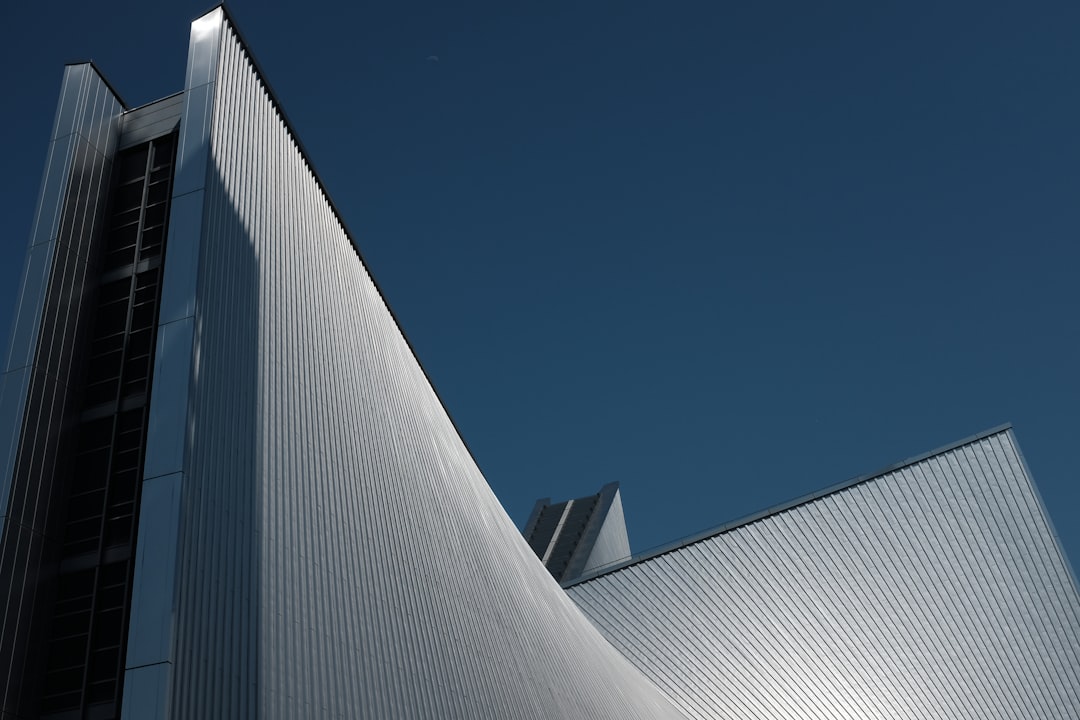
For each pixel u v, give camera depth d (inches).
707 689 1530.5
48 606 577.9
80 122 721.6
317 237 871.1
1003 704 1555.1
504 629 903.7
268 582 602.5
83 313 673.6
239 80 770.8
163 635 498.3
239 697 541.6
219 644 540.1
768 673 1544.0
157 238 707.4
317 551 667.4
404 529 807.1
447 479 976.9
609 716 1011.3
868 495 1625.2
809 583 1588.3
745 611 1572.3
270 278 740.7
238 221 708.7
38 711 550.6
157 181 735.7
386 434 859.4
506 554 1065.5
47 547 589.0
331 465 731.4
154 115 768.3
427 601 784.9
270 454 655.1
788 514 1620.3
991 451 1627.7
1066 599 1583.4
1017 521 1604.3
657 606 1578.5
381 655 687.7
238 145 740.0
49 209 682.2
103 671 552.4
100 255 706.8
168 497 542.3
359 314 918.4
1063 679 1560.0
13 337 631.2
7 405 604.1
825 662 1556.3
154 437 564.4
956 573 1595.7
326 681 618.5
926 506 1617.9
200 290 621.3
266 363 690.2
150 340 660.1
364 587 705.6
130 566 575.2
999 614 1583.4
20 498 578.9
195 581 536.4
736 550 1601.9
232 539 582.6
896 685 1556.3
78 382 650.8
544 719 863.7
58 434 621.3
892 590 1588.3
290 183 840.3
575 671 1013.8
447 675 757.3
